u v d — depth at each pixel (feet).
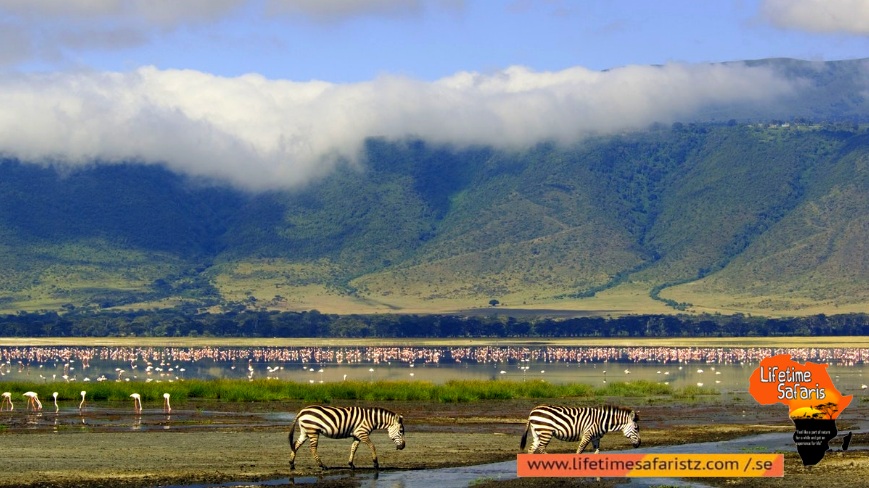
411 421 177.47
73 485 109.19
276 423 170.91
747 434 159.53
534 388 237.86
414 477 116.98
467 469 123.13
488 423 174.91
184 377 359.87
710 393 251.60
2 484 108.58
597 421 126.21
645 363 473.26
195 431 157.48
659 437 154.81
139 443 141.49
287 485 111.65
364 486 111.55
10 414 182.60
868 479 115.44
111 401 212.43
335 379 343.26
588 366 443.32
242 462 125.80
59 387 220.43
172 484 111.14
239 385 230.48
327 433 120.98
